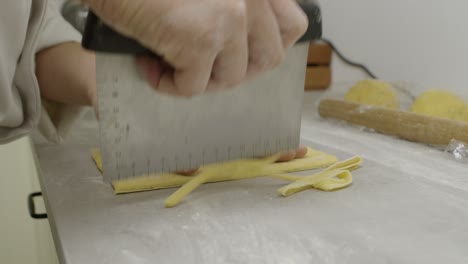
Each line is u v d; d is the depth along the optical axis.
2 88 0.47
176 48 0.29
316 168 0.53
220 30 0.29
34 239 1.04
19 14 0.45
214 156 0.44
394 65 0.99
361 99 0.79
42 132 0.62
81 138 0.67
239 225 0.38
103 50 0.33
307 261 0.32
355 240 0.35
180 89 0.32
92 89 0.57
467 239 0.36
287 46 0.36
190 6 0.28
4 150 0.98
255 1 0.32
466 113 0.68
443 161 0.56
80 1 0.30
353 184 0.47
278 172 0.50
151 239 0.35
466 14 0.78
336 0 1.11
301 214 0.40
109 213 0.40
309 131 0.73
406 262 0.32
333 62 1.16
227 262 0.32
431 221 0.39
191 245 0.34
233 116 0.43
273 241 0.35
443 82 0.85
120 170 0.40
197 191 0.46
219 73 0.33
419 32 0.90
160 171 0.41
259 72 0.35
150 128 0.40
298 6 0.38
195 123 0.42
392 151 0.61
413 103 0.77
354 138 0.68
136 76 0.37
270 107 0.45
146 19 0.28
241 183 0.48
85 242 0.35
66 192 0.45
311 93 1.12
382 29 1.01
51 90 0.61
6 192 1.01
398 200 0.43
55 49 0.61
